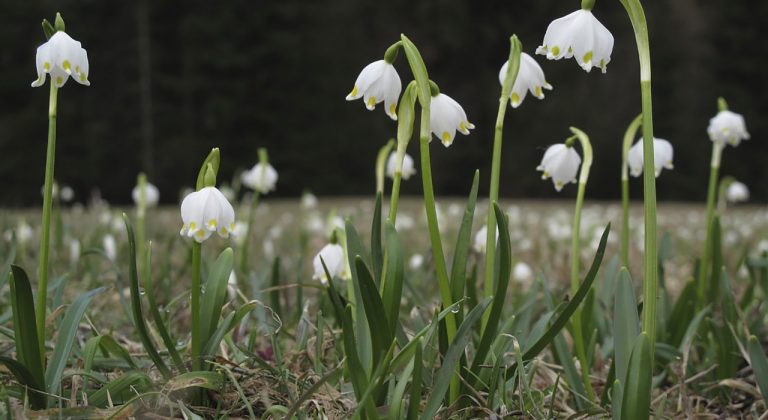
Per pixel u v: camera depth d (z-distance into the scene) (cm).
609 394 106
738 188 233
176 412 100
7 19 820
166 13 887
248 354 103
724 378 114
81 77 97
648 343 94
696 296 124
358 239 100
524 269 154
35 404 99
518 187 962
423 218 373
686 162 925
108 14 852
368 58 1013
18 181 802
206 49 884
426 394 103
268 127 920
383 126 977
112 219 246
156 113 877
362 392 96
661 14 949
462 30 980
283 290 131
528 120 964
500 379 101
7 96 827
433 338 102
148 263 102
